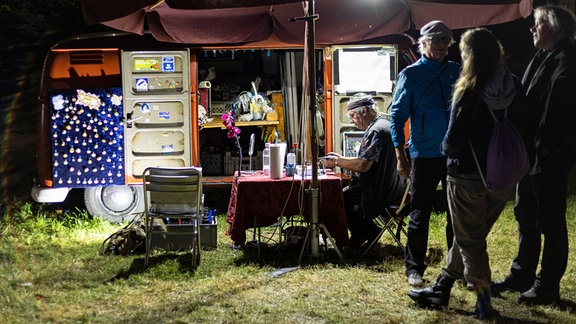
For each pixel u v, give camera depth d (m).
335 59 7.75
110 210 7.79
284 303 5.00
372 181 6.03
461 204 4.27
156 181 5.96
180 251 6.52
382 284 5.38
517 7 6.65
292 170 6.30
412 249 5.32
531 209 4.84
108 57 7.69
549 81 4.49
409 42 7.97
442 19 7.10
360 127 6.20
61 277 5.74
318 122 8.31
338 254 6.05
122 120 7.65
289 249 6.46
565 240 4.69
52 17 16.42
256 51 9.49
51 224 7.62
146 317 4.76
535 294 4.78
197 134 7.83
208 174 8.62
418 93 5.08
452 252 4.57
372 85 7.79
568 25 4.44
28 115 14.73
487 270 4.38
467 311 4.69
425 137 5.07
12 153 12.00
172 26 7.24
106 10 5.68
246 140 9.30
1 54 16.94
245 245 6.63
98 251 6.50
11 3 14.30
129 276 5.73
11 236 7.07
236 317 4.71
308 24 5.84
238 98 8.87
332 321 4.61
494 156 4.08
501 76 4.15
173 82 7.67
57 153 7.59
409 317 4.64
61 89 7.58
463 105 4.16
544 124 4.51
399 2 7.27
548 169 4.56
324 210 6.09
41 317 4.79
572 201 8.29
